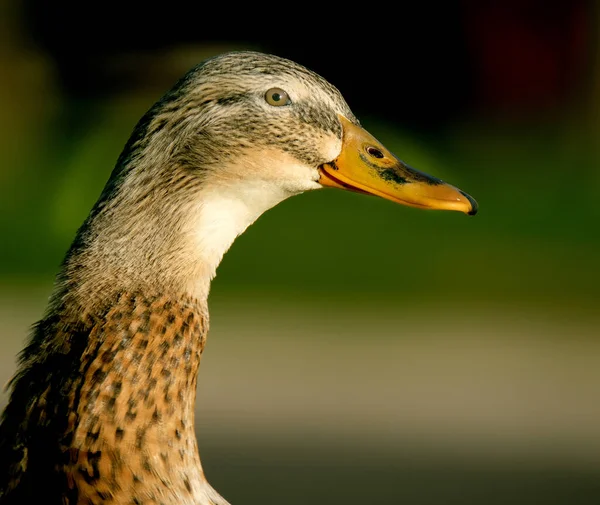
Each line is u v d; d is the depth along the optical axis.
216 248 5.11
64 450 4.60
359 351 13.45
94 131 17.75
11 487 4.64
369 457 11.21
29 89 18.78
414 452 11.32
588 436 11.67
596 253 16.69
